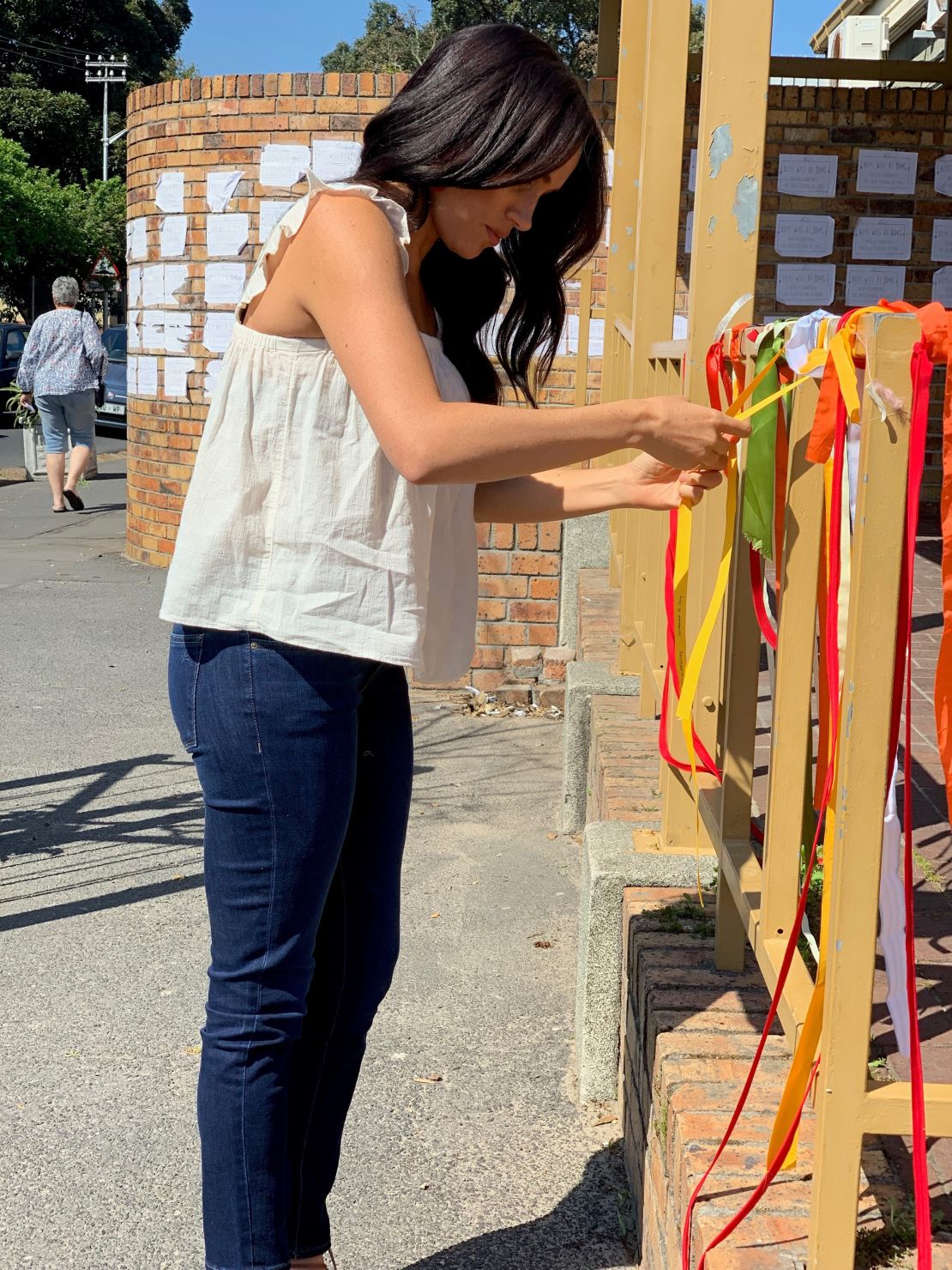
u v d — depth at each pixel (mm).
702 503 2523
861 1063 1408
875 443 1285
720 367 2152
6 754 5480
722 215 2383
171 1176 2664
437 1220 2504
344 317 1635
